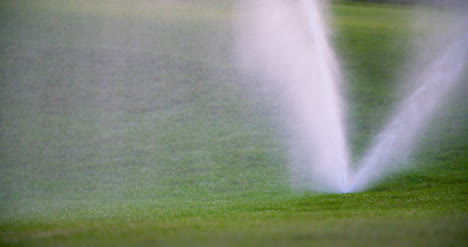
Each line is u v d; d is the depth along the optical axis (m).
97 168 19.36
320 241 6.94
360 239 7.05
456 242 6.83
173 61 31.52
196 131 23.22
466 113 24.61
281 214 11.04
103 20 36.41
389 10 43.91
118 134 23.05
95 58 31.70
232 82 29.16
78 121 24.64
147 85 28.88
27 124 24.17
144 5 39.22
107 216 12.66
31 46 32.59
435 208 11.28
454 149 19.81
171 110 25.94
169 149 21.16
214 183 17.27
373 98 27.22
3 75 29.36
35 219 12.73
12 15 36.44
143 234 7.83
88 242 7.32
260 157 19.89
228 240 7.09
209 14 37.22
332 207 12.32
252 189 16.28
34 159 20.41
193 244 6.88
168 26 35.97
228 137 22.39
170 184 17.38
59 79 29.28
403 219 8.94
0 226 10.99
